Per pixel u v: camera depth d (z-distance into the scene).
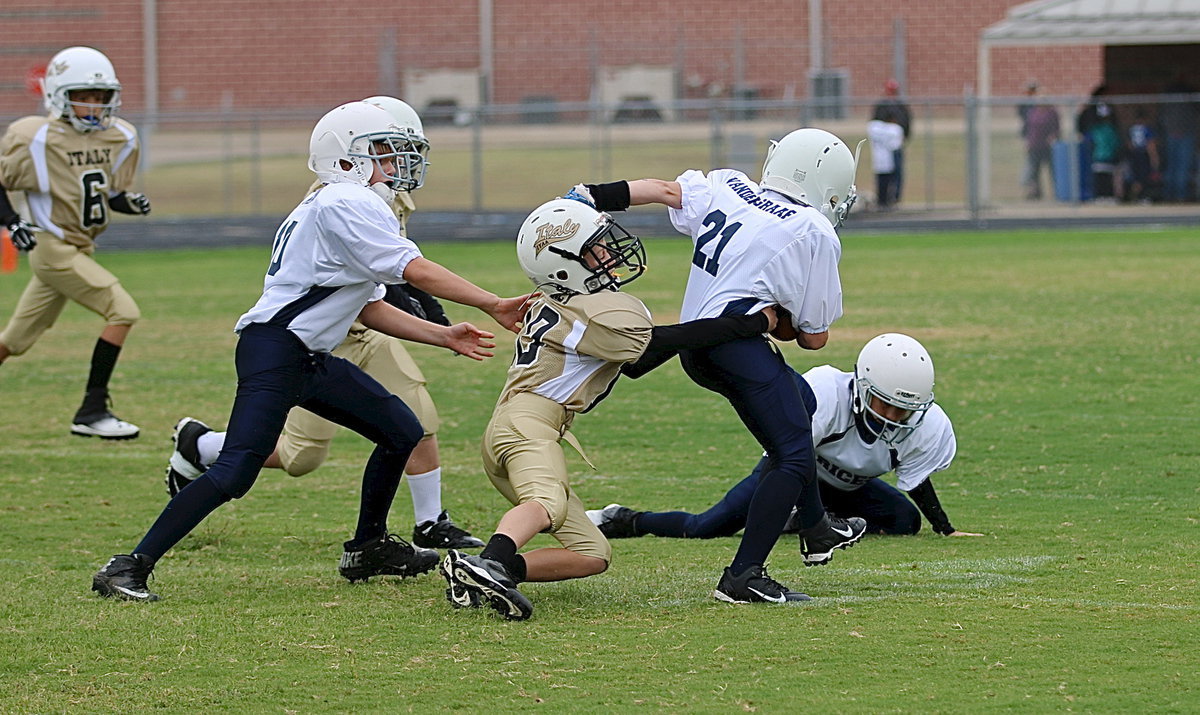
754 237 17.59
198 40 123.69
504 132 119.69
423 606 17.59
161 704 14.00
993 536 21.34
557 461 17.11
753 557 17.58
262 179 104.12
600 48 122.00
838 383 20.94
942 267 61.62
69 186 30.03
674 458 27.59
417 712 13.68
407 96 123.81
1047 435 28.66
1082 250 67.31
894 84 84.44
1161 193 83.75
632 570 19.56
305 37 123.31
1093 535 21.14
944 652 15.29
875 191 86.69
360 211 17.39
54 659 15.42
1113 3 84.50
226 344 43.25
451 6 122.81
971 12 115.94
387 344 21.34
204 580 19.17
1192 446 27.36
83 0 123.31
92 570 19.81
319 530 22.55
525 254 17.25
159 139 121.25
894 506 21.64
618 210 18.30
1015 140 93.19
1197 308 46.91
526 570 17.08
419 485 21.33
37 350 42.84
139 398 34.59
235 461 17.88
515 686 14.35
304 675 14.80
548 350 17.30
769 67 120.19
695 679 14.48
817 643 15.67
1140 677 14.38
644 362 18.05
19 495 25.03
